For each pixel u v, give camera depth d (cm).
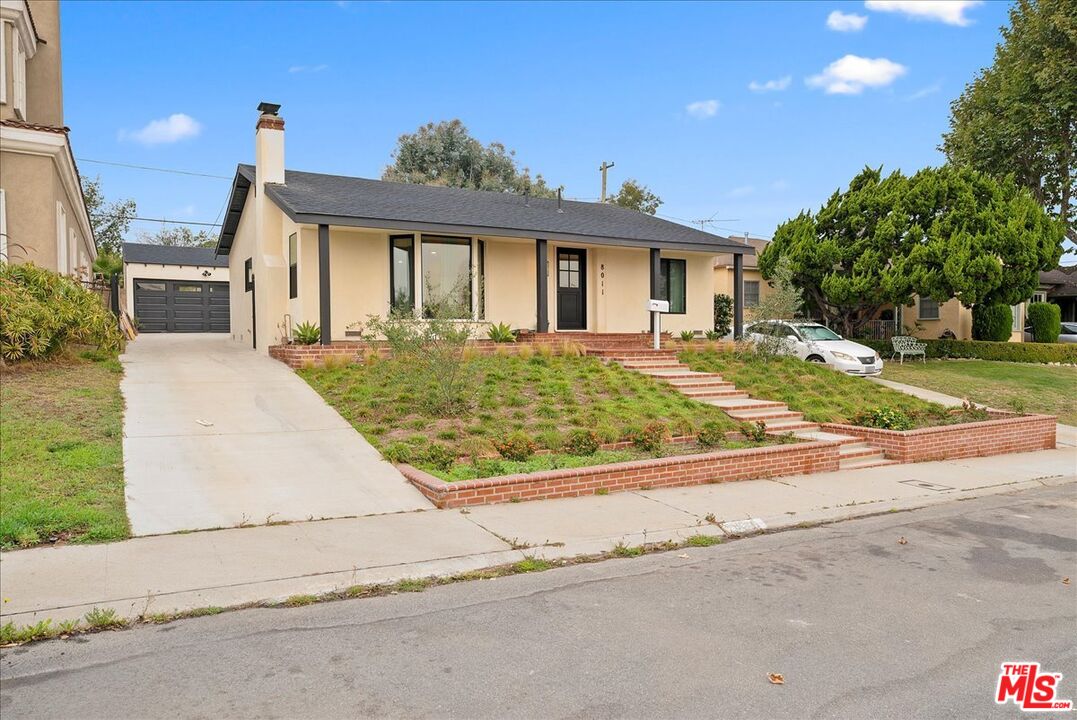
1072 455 1245
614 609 504
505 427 1017
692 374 1518
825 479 983
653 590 546
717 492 875
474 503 758
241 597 502
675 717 356
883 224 2212
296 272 1591
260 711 354
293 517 678
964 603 527
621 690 382
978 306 2405
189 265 2844
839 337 1966
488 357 1481
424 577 559
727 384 1471
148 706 358
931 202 2180
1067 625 486
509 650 431
